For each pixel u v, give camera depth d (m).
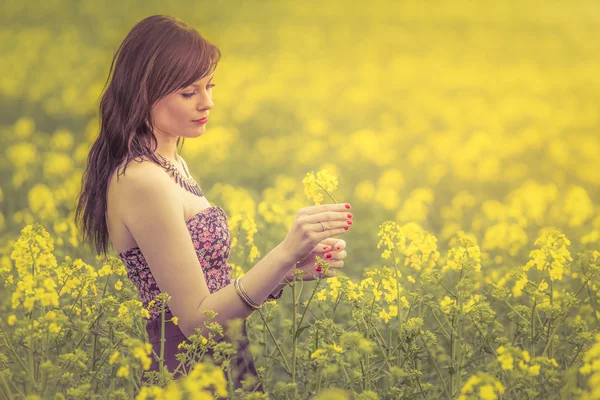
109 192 3.24
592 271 3.90
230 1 38.00
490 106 19.59
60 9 31.47
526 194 8.96
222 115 16.58
